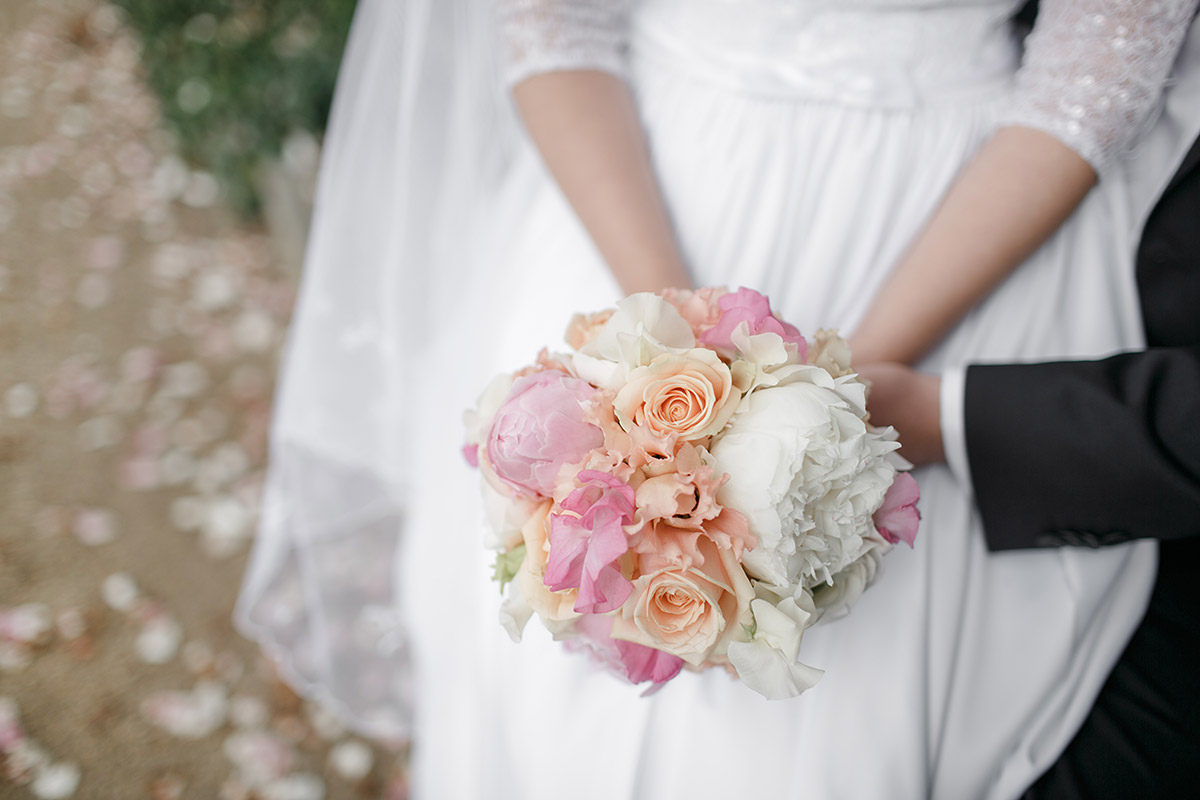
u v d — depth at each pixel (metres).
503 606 0.66
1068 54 0.86
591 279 0.98
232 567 2.13
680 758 0.85
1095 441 0.77
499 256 1.11
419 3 1.12
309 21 2.57
